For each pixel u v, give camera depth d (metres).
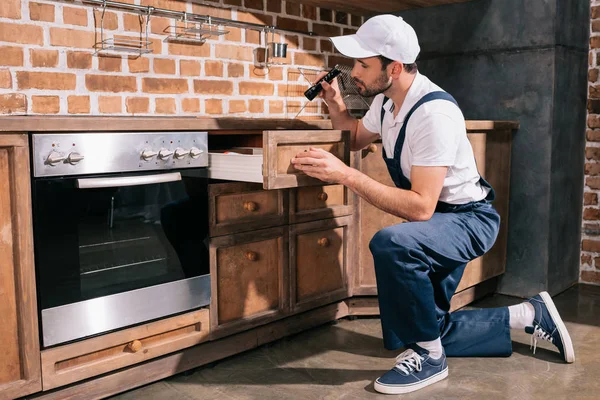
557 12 3.00
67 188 1.82
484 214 2.21
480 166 2.97
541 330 2.35
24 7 2.21
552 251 3.21
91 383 1.95
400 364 2.11
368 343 2.54
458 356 2.39
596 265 3.50
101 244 1.92
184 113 2.72
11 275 1.76
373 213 2.80
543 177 3.12
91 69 2.41
